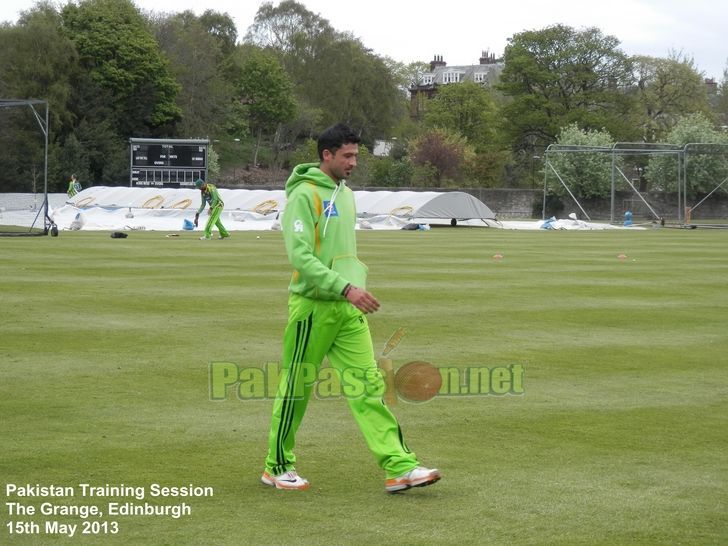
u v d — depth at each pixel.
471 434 9.51
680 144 75.25
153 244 34.56
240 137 115.81
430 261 28.55
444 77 196.62
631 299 19.98
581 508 7.34
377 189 86.12
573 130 83.31
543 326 16.20
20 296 18.83
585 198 76.19
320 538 6.66
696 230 56.53
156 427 9.52
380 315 17.14
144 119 98.62
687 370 12.80
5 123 85.44
